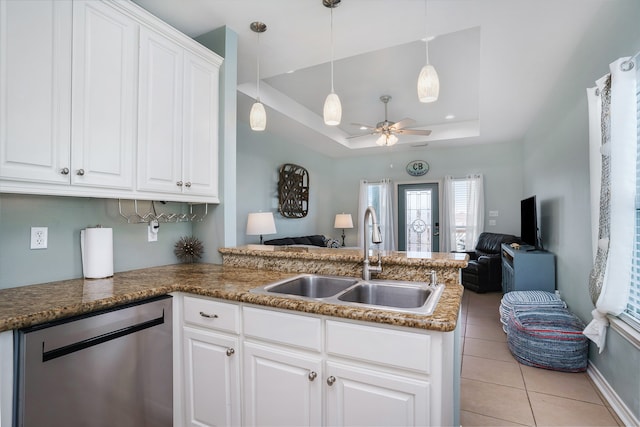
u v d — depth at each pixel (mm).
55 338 1171
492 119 4391
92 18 1547
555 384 2246
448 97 4344
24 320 1101
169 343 1609
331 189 7371
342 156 7207
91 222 1833
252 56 2713
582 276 2666
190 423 1599
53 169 1408
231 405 1475
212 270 2055
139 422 1455
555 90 3283
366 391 1173
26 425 1088
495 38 2352
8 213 1512
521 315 2789
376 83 3891
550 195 3695
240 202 4656
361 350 1184
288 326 1332
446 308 1209
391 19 2189
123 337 1397
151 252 2156
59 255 1693
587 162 2514
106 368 1330
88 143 1528
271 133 5293
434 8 2059
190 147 2047
